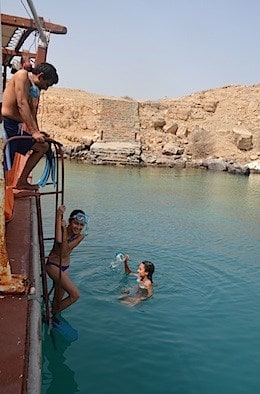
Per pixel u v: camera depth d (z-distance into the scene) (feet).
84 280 33.09
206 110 170.09
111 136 146.30
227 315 28.91
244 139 144.25
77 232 24.38
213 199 79.87
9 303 13.42
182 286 34.04
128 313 27.94
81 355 22.59
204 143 145.48
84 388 19.79
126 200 72.84
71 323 25.99
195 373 21.67
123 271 35.60
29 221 21.97
